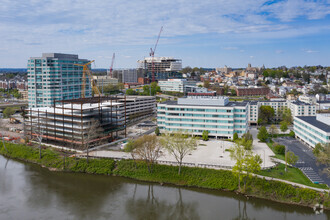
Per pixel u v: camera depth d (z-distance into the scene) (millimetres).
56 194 130750
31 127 199750
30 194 130375
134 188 137250
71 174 153875
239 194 127750
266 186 125750
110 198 127438
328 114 196125
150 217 112000
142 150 152750
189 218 110938
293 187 122375
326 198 114438
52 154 172625
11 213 113438
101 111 193125
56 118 188625
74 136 180250
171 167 147125
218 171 139250
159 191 133750
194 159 157875
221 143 192625
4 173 155500
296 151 176375
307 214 111438
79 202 123500
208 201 123688
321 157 133625
